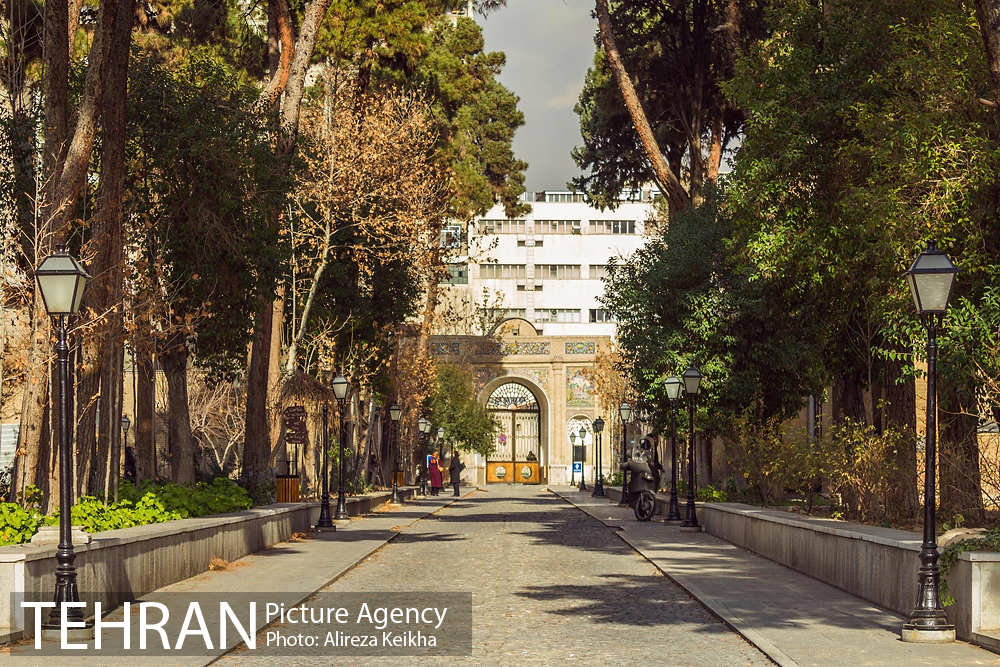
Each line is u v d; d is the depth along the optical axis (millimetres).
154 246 25109
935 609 11859
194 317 25906
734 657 10953
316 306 36500
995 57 15258
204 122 25141
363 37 38000
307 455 39812
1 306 22297
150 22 38125
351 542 26031
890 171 19062
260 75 39625
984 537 12586
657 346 33656
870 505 20953
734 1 36094
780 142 22656
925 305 12805
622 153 43000
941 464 20359
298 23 37875
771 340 32812
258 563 20281
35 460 19484
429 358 60031
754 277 23938
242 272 26328
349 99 40125
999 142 18812
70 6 23828
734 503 29234
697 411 33625
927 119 18453
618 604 15117
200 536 18312
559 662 10641
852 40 22359
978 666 10250
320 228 34656
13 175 23734
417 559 22078
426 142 41594
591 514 39906
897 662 10453
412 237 39312
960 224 18562
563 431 88250
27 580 11555
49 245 19156
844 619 13266
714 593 15781
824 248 22250
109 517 16734
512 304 110875
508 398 90375
